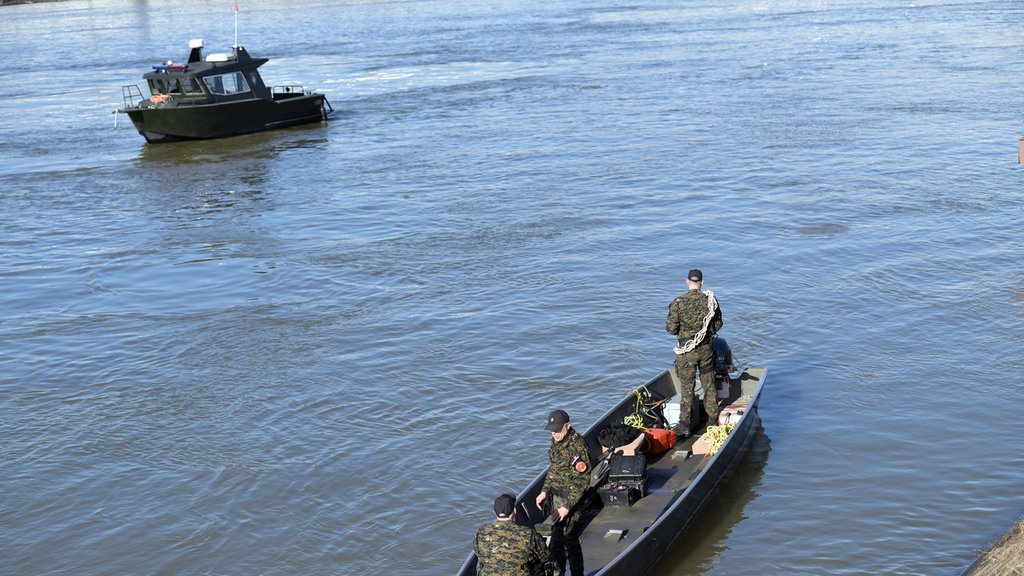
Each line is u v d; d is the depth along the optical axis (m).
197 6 169.62
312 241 27.28
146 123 43.19
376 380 17.69
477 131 43.12
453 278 23.30
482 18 113.69
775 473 13.73
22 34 122.75
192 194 34.03
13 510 13.95
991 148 33.72
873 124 39.22
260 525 13.31
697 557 11.85
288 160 39.19
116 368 18.89
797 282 21.55
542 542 9.57
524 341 19.14
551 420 10.82
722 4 117.31
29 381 18.44
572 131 41.66
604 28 92.56
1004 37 67.44
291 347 19.47
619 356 18.17
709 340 13.80
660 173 33.00
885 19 87.00
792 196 29.00
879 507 12.72
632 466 12.23
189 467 14.95
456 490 13.88
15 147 44.44
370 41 90.00
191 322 21.23
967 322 18.73
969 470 13.50
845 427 14.95
